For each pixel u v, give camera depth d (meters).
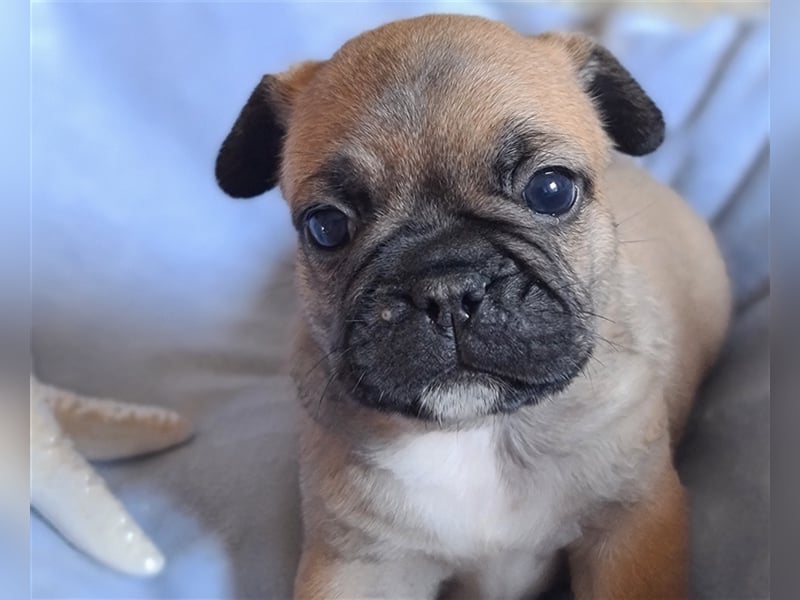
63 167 0.38
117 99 0.39
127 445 0.30
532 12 0.39
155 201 0.38
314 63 0.28
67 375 0.34
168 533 0.28
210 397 0.33
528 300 0.21
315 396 0.25
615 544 0.24
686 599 0.24
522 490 0.24
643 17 0.39
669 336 0.27
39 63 0.38
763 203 0.34
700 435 0.29
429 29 0.23
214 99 0.39
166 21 0.39
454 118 0.22
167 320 0.36
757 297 0.32
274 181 0.28
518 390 0.22
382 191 0.22
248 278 0.37
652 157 0.37
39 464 0.26
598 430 0.24
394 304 0.21
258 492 0.29
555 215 0.22
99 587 0.26
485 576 0.25
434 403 0.22
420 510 0.24
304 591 0.25
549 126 0.22
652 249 0.29
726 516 0.26
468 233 0.21
